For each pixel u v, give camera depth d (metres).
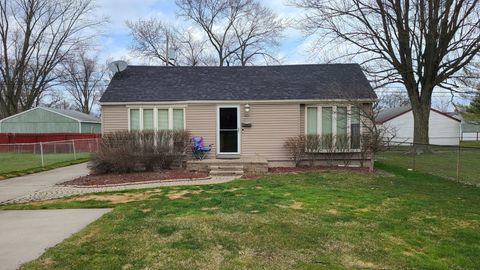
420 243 5.96
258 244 5.56
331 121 15.76
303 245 5.56
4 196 10.41
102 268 4.58
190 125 15.88
